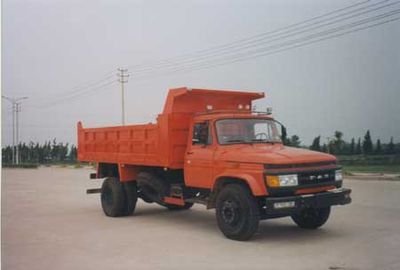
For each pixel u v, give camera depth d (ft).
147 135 36.81
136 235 31.63
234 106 37.88
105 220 38.73
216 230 33.17
